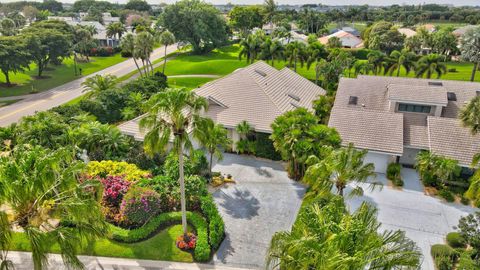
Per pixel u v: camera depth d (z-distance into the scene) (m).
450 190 28.92
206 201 25.89
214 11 103.75
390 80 43.81
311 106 41.47
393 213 26.44
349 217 14.96
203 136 20.45
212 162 33.91
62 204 15.22
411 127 34.53
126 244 22.47
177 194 25.86
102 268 20.72
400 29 123.00
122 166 28.78
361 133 32.78
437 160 28.89
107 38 111.38
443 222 25.44
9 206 15.09
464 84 41.53
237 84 39.31
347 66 63.66
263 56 67.69
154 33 97.56
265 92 38.03
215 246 22.38
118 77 71.75
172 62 88.38
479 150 30.16
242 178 31.23
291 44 67.12
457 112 37.06
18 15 150.75
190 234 22.92
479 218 21.81
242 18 124.69
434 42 91.88
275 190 29.42
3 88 62.19
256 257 21.88
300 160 27.30
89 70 79.25
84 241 22.16
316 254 13.25
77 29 91.06
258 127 34.06
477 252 20.56
